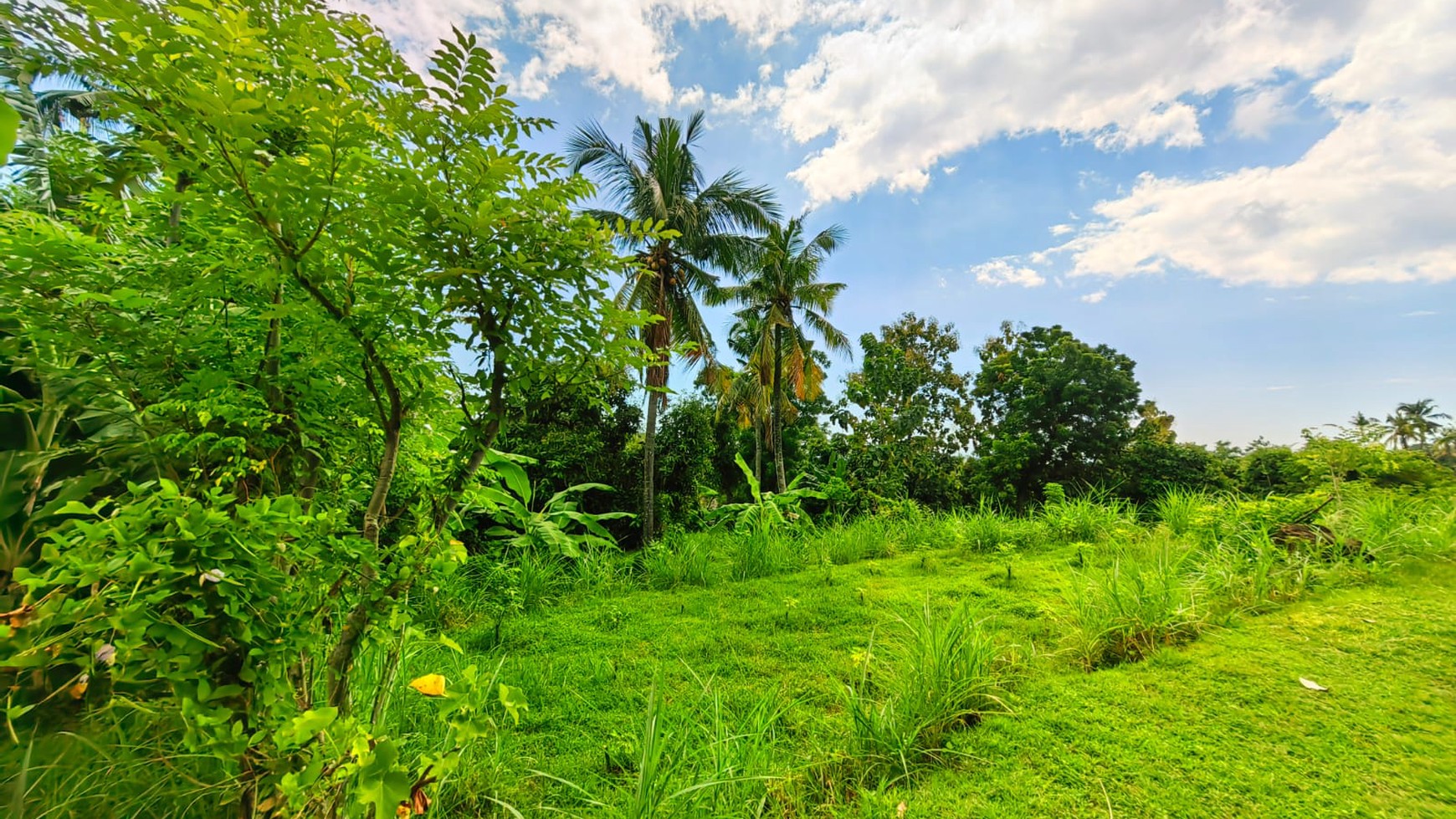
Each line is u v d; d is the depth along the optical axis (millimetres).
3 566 2285
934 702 2943
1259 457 17672
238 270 1578
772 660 4168
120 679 1302
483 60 1506
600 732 3236
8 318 1734
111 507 2305
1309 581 4207
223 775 1875
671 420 12984
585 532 9977
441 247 1597
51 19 1274
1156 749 2498
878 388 21312
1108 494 9742
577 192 1749
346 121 1467
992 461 20516
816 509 15406
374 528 1755
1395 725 2465
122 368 1878
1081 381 19734
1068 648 3666
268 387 1888
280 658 1434
